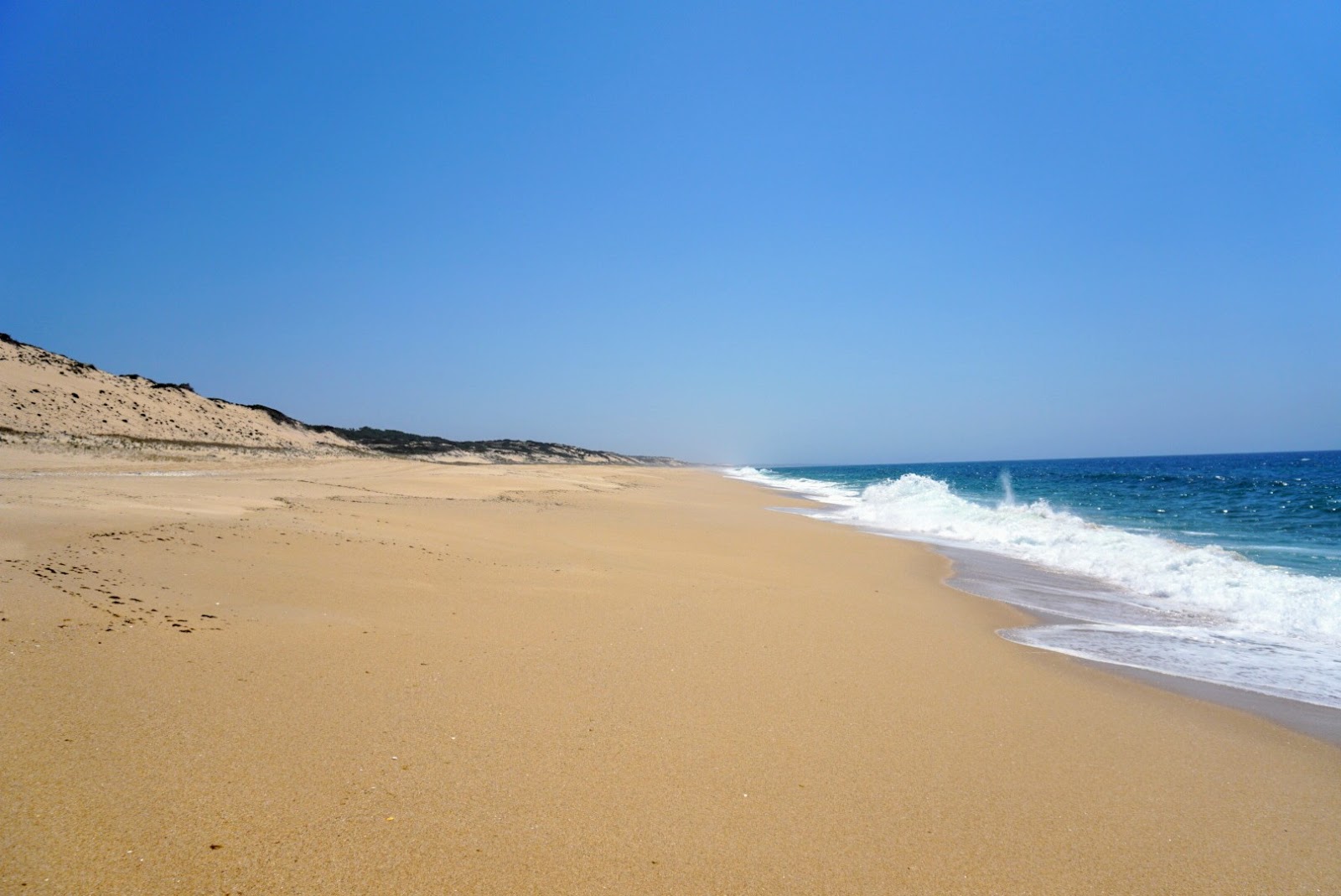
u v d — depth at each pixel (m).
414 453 78.19
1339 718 6.49
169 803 3.52
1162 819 4.39
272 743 4.29
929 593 12.16
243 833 3.37
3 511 9.97
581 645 6.96
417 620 7.28
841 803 4.29
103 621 5.83
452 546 11.73
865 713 5.79
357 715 4.83
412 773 4.14
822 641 7.94
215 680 5.08
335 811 3.65
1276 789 4.94
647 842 3.70
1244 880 3.78
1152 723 6.12
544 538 14.18
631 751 4.73
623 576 10.84
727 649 7.29
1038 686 6.93
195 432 43.94
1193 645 9.11
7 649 4.95
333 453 54.81
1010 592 12.77
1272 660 8.46
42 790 3.44
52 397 37.28
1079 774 4.96
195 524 10.59
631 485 43.34
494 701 5.36
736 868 3.54
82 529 9.27
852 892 3.44
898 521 24.95
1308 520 24.30
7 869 2.86
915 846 3.89
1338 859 4.03
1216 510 27.84
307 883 3.09
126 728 4.19
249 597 7.29
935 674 7.05
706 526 20.02
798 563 14.21
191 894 2.91
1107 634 9.66
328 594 7.81
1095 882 3.68
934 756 5.07
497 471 45.47
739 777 4.50
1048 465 146.88
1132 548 16.27
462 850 3.46
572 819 3.85
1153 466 106.69
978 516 23.08
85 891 2.83
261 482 22.77
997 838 4.03
